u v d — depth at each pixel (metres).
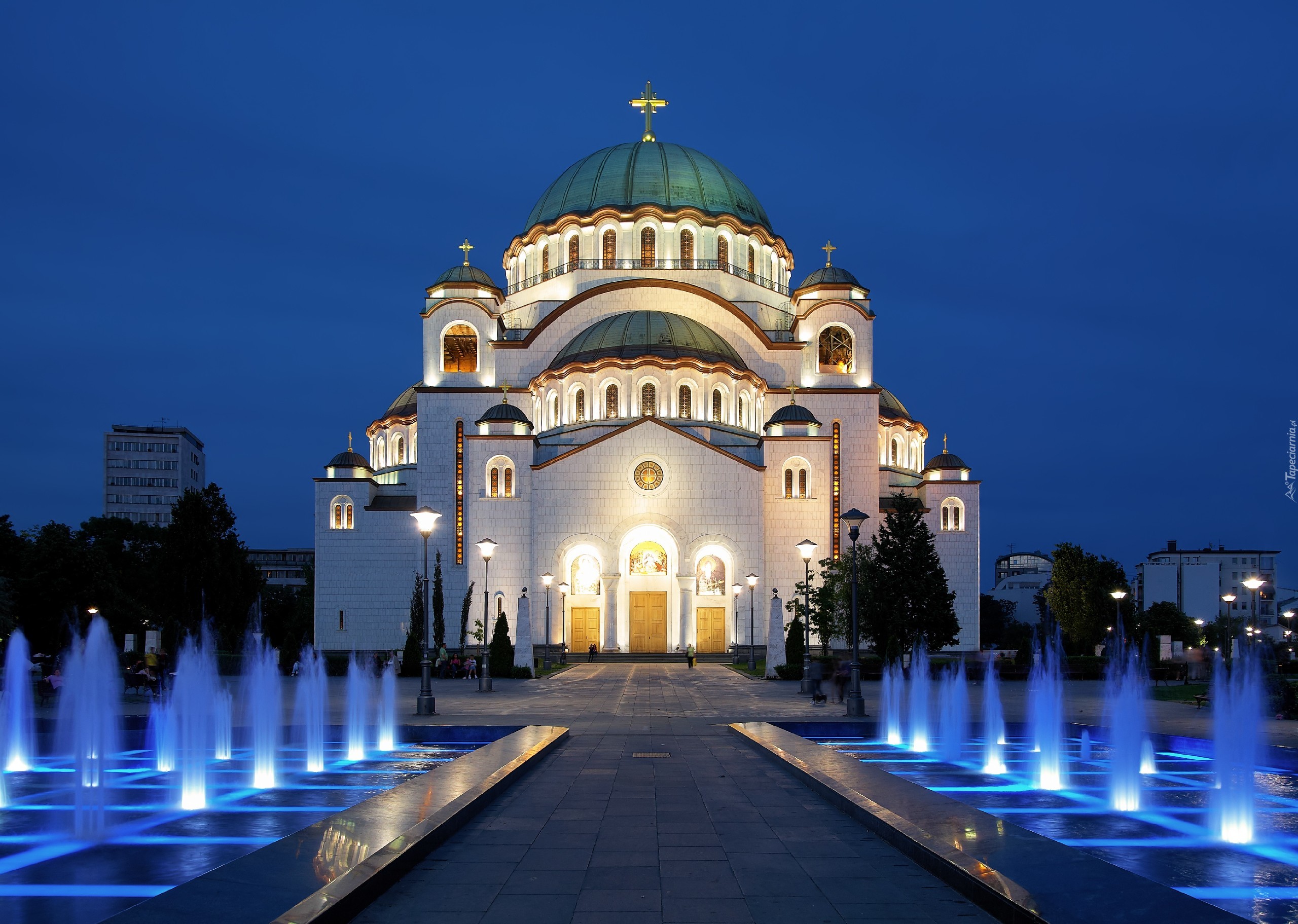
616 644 69.19
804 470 71.69
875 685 45.34
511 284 87.19
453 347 79.75
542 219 85.19
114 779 18.97
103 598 60.56
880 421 84.62
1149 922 8.32
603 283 80.00
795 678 50.47
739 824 13.62
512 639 69.75
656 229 81.44
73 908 10.43
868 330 79.06
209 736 24.52
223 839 13.71
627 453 70.69
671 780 17.42
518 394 77.94
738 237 83.38
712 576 70.50
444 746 24.44
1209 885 11.56
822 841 12.59
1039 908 8.78
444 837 12.37
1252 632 56.12
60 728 24.94
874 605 53.78
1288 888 11.46
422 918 9.43
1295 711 30.39
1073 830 14.42
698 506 70.38
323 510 75.31
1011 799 16.83
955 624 54.72
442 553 72.94
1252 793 17.16
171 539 71.44
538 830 13.18
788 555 70.62
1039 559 193.00
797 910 9.68
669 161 84.38
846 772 16.62
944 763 21.31
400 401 93.12
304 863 10.16
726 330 79.50
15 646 29.03
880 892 10.29
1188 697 39.09
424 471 74.44
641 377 73.44
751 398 77.12
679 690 43.16
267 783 18.59
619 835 12.90
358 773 19.95
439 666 55.75
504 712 32.03
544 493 70.62
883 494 82.62
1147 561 155.62
